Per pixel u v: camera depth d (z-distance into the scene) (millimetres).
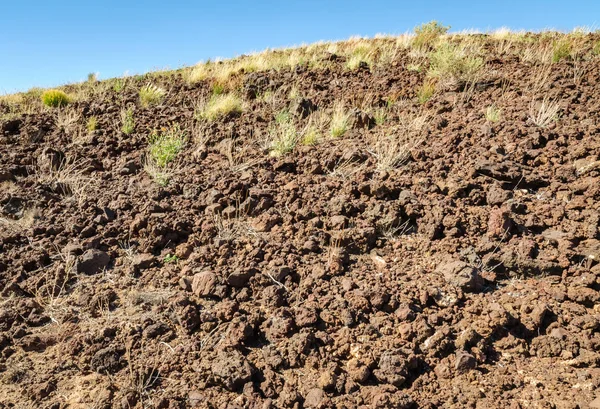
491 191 4367
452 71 7449
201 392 2740
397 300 3301
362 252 3979
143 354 2984
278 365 2904
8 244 4039
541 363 2885
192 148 6047
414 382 2773
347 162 5242
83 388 2779
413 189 4590
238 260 3785
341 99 7383
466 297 3381
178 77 10609
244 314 3266
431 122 6094
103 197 4816
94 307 3391
